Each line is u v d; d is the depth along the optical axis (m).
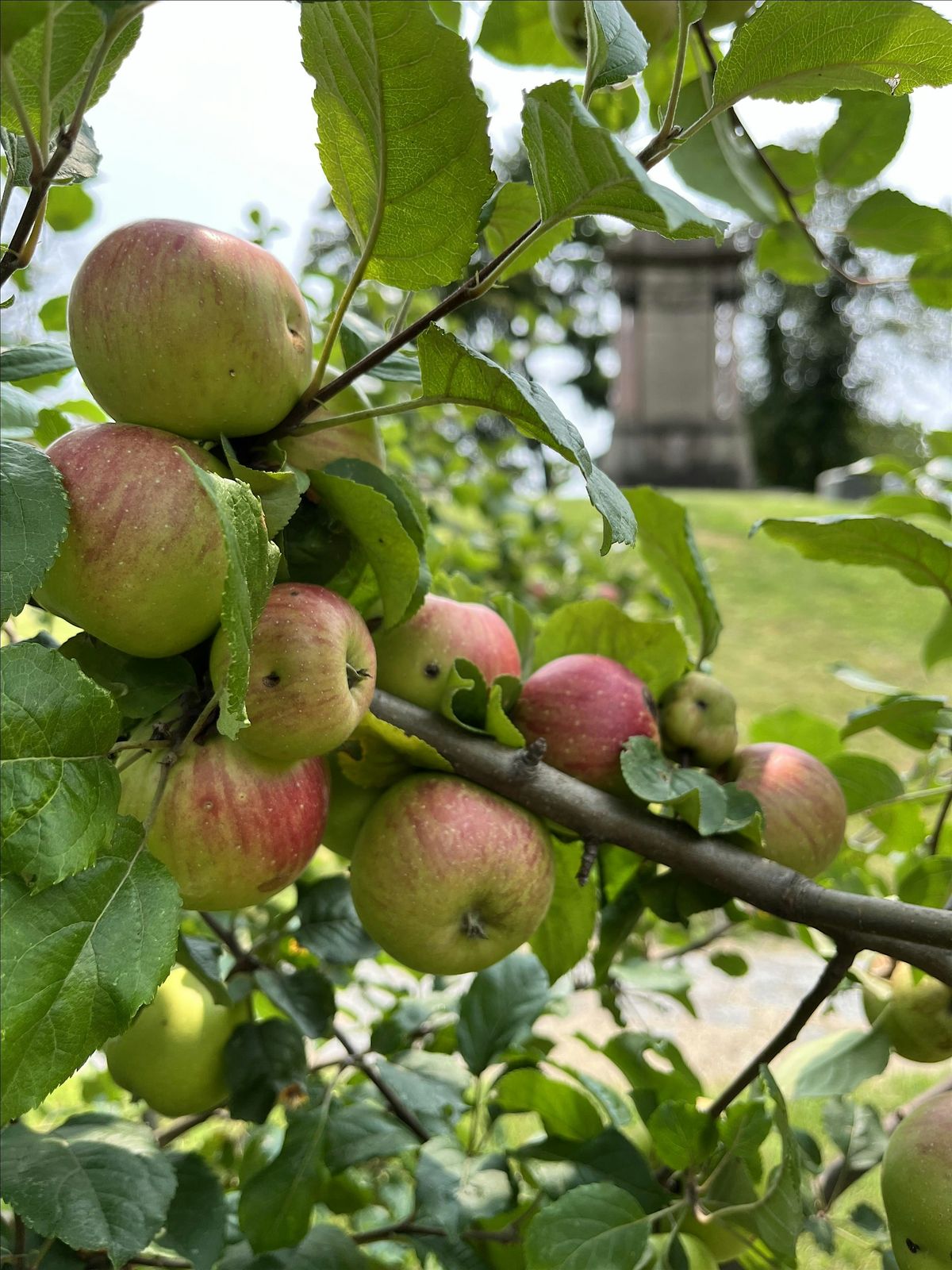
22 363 0.35
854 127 0.50
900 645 3.10
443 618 0.38
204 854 0.29
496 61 0.53
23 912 0.22
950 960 0.31
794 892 0.33
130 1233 0.32
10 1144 0.35
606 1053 0.43
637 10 0.44
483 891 0.34
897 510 0.59
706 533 4.07
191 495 0.27
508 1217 0.42
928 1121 0.34
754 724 0.54
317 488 0.32
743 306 9.52
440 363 0.28
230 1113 0.41
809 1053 0.44
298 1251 0.39
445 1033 0.51
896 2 0.28
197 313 0.28
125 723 0.30
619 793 0.38
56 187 0.50
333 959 0.44
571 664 0.39
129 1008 0.22
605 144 0.22
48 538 0.25
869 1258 0.68
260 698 0.28
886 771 0.49
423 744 0.34
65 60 0.24
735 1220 0.35
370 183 0.28
